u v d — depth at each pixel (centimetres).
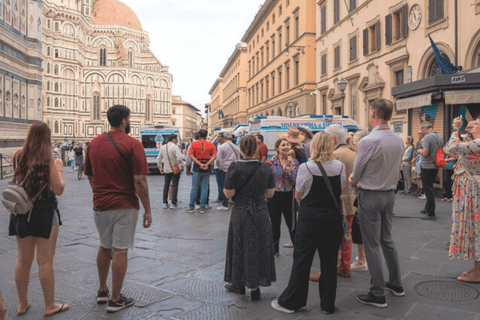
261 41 4472
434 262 575
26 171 405
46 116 8181
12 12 2534
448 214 913
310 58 3094
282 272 557
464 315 408
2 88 2397
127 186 429
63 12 8388
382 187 435
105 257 443
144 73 9612
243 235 457
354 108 2323
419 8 1723
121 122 436
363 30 2186
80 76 8956
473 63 1445
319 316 416
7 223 903
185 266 587
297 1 3206
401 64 1858
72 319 414
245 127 2183
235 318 414
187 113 13350
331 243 421
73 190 1612
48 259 423
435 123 1195
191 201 1041
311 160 427
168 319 413
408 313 417
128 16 10244
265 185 467
